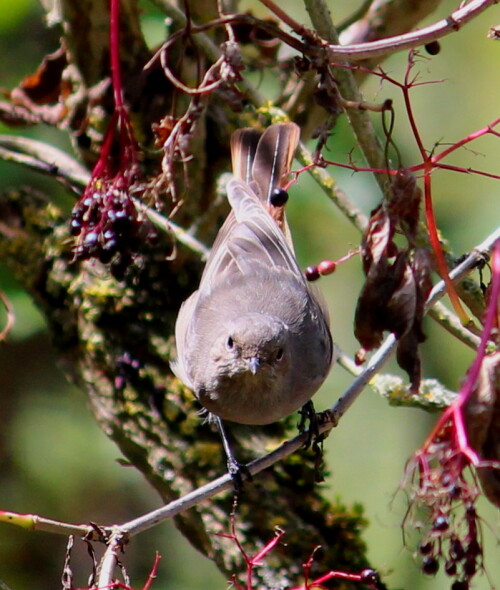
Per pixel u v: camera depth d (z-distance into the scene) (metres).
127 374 10.39
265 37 11.38
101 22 10.51
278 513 9.58
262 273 9.79
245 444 9.99
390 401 9.18
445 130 18.47
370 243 6.45
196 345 9.52
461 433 5.93
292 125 10.23
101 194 7.94
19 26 14.39
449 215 17.06
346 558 9.42
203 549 9.89
